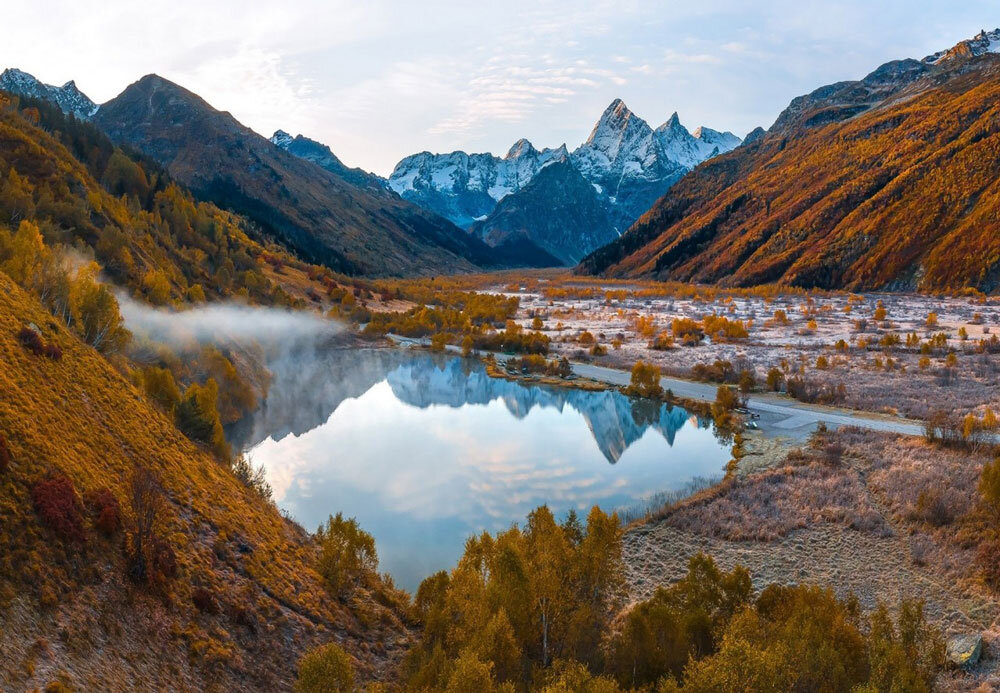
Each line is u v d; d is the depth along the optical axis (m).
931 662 32.25
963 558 45.41
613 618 37.72
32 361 35.50
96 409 36.81
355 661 32.94
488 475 72.12
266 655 30.27
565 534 41.72
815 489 59.53
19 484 26.95
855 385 101.44
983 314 176.25
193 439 47.78
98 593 25.98
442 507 62.88
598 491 66.62
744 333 149.38
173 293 102.50
